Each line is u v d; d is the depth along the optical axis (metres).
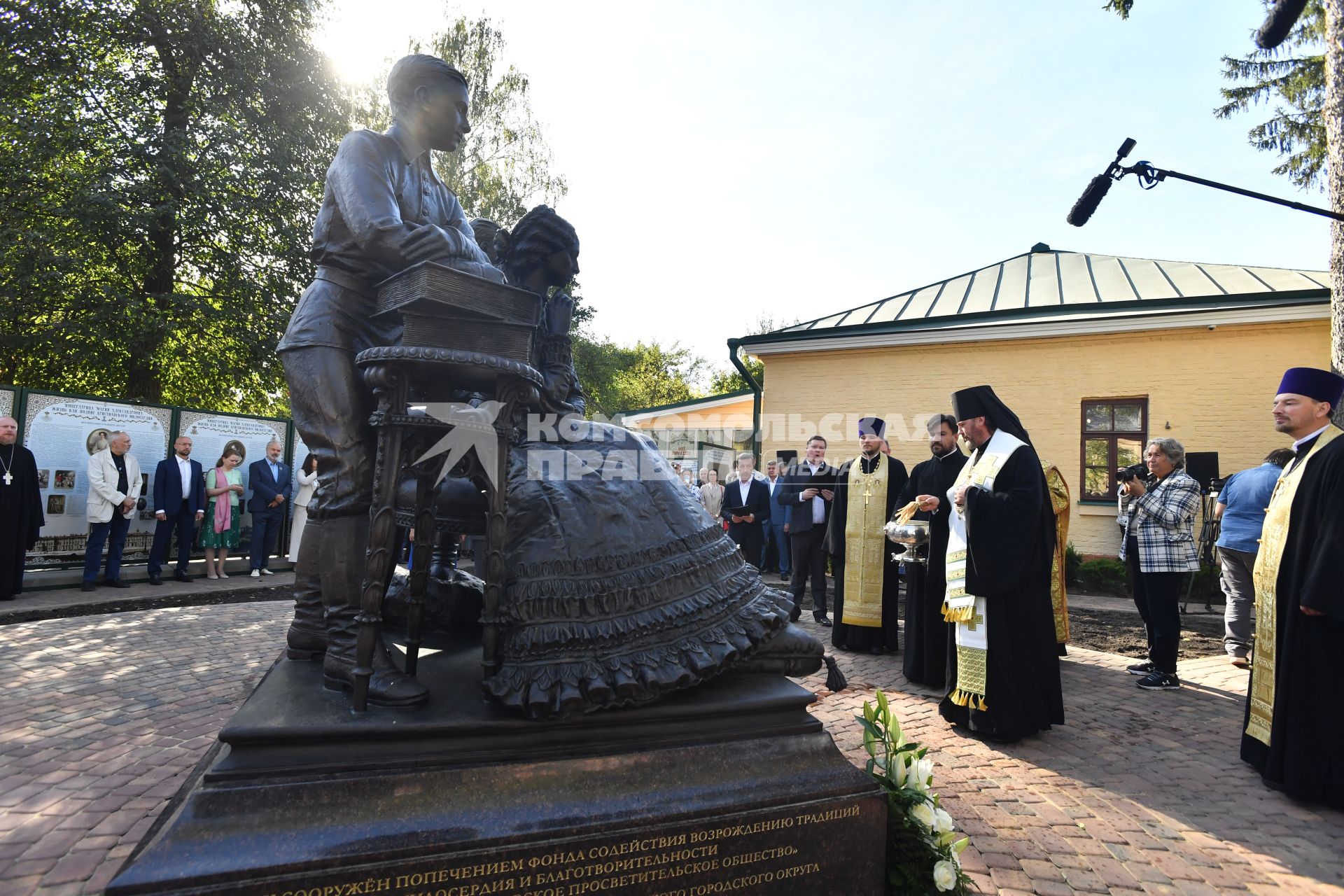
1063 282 14.13
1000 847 2.78
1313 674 3.34
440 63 2.54
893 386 13.33
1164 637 5.40
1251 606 6.11
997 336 12.40
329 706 2.02
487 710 2.03
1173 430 11.48
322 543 2.26
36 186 13.62
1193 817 3.12
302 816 1.70
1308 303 10.62
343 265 2.42
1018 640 4.07
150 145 14.11
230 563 11.15
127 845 2.28
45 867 2.14
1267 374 11.05
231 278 15.10
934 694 5.08
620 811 1.91
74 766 2.91
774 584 10.40
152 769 2.89
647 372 54.22
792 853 2.08
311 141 15.83
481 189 19.11
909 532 5.14
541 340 2.93
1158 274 13.55
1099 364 11.97
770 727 2.27
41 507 8.06
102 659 4.62
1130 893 2.48
